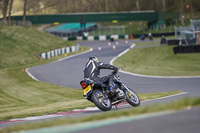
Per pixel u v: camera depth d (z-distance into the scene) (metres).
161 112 8.93
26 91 48.59
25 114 23.12
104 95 17.88
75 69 72.62
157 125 7.52
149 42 141.50
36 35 139.12
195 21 94.75
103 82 18.06
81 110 22.98
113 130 7.43
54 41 141.00
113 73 18.42
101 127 7.85
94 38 188.50
